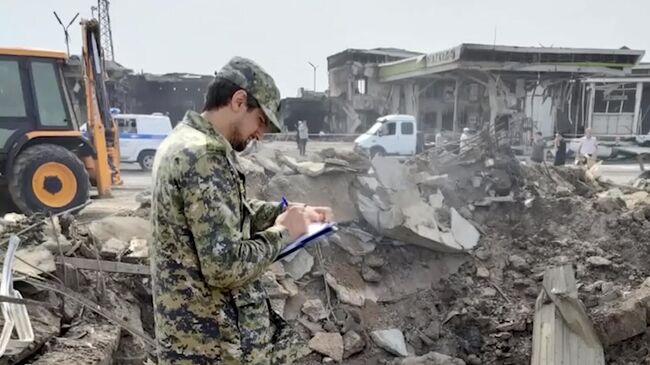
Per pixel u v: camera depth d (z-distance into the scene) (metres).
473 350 4.84
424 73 20.42
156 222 1.37
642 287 5.19
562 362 4.20
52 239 3.71
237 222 1.33
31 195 5.62
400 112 25.12
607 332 4.62
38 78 5.94
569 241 6.01
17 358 2.43
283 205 1.71
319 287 4.88
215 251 1.26
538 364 4.32
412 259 5.47
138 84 23.44
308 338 4.40
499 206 6.49
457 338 4.93
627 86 20.47
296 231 1.47
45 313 2.98
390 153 15.03
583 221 6.30
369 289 5.09
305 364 4.19
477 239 5.90
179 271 1.35
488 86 18.95
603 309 4.83
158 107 23.89
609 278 5.48
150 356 3.19
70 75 6.70
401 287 5.22
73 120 6.25
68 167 5.82
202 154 1.30
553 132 20.03
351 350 4.45
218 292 1.38
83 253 3.79
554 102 20.05
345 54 27.16
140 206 5.72
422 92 23.19
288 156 6.35
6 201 6.05
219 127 1.41
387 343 4.56
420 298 5.19
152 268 1.42
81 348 2.78
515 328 4.89
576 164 10.34
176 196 1.30
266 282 4.48
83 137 6.40
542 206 6.51
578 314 4.60
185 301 1.35
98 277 3.59
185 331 1.36
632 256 5.76
